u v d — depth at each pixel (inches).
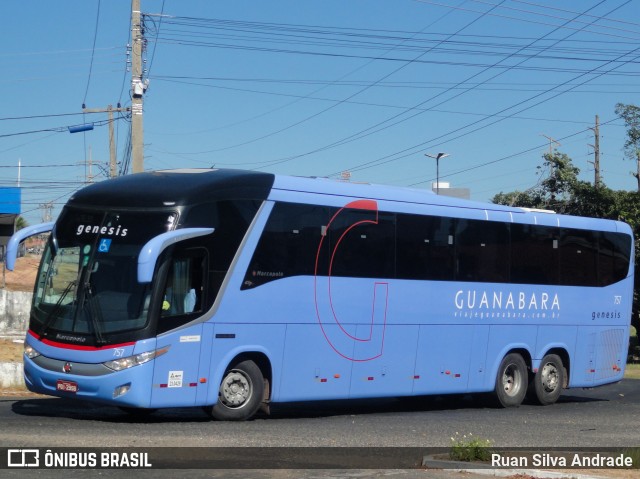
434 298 709.3
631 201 1716.3
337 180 657.6
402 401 835.4
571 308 834.8
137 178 585.3
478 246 749.9
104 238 550.0
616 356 880.3
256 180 597.3
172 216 547.5
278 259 602.2
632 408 821.9
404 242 689.0
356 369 650.8
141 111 1125.7
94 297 539.2
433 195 725.9
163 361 537.6
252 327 585.0
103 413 611.8
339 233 642.8
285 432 529.3
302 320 614.5
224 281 569.9
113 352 526.0
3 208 1884.8
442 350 716.7
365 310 656.4
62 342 538.0
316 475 395.9
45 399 703.7
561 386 830.5
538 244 805.9
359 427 575.2
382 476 399.9
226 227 574.2
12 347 1286.9
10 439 453.1
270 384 599.2
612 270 879.1
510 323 777.6
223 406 577.3
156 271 537.6
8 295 1611.7
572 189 1771.7
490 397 780.6
